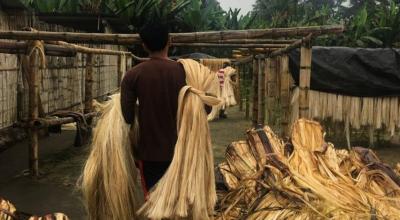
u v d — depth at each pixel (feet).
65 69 39.34
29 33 18.79
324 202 11.91
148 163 10.63
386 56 28.43
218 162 25.58
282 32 18.25
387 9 79.41
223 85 44.93
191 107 10.25
